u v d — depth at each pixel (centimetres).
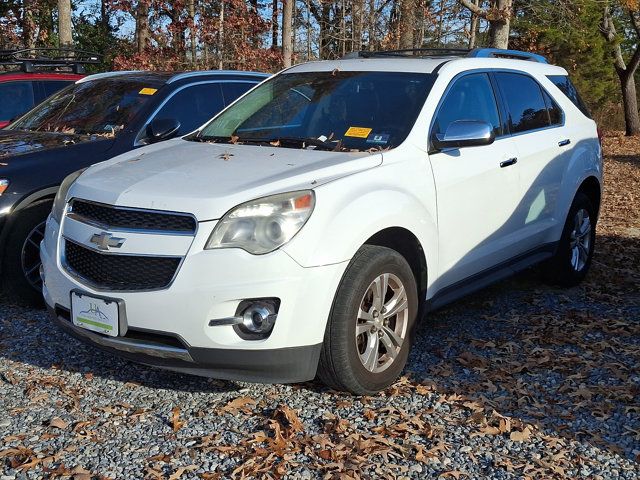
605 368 493
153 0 1714
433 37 2142
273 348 391
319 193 407
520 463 374
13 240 580
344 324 409
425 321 577
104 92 727
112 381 464
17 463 366
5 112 899
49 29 2266
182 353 395
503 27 1452
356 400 437
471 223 518
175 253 393
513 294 651
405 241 462
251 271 385
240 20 1730
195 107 716
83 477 354
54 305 448
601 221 1033
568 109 662
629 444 396
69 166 606
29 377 467
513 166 559
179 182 425
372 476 359
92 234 421
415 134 485
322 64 594
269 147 495
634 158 2081
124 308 401
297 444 385
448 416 421
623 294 661
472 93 550
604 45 2820
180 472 359
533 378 476
